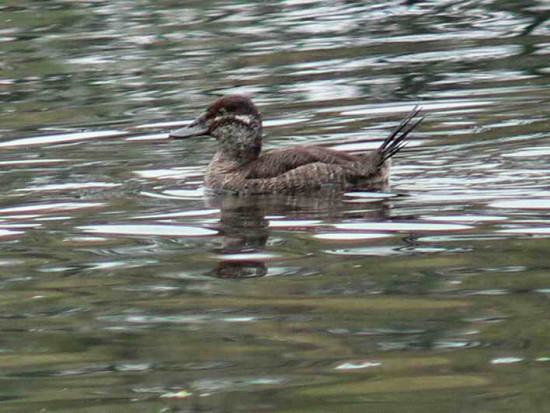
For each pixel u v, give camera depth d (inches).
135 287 457.7
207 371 369.7
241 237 524.7
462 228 522.0
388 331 398.6
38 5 1221.1
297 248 503.2
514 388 346.6
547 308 412.8
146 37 1064.2
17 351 394.0
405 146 687.1
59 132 758.5
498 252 482.9
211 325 412.2
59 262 495.8
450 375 358.6
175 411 338.0
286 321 412.8
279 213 567.2
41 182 641.6
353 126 743.7
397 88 841.5
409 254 486.0
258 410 337.4
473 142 685.9
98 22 1135.6
